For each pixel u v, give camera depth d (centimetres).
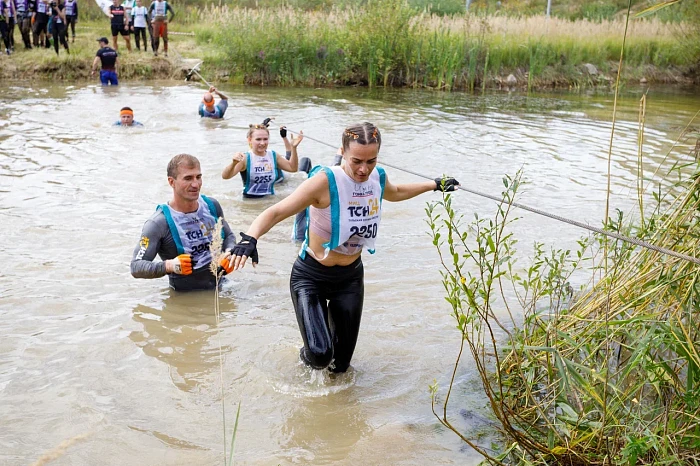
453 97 1875
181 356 483
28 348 484
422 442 393
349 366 479
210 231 587
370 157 413
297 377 461
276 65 2041
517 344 436
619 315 418
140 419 409
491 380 449
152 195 828
